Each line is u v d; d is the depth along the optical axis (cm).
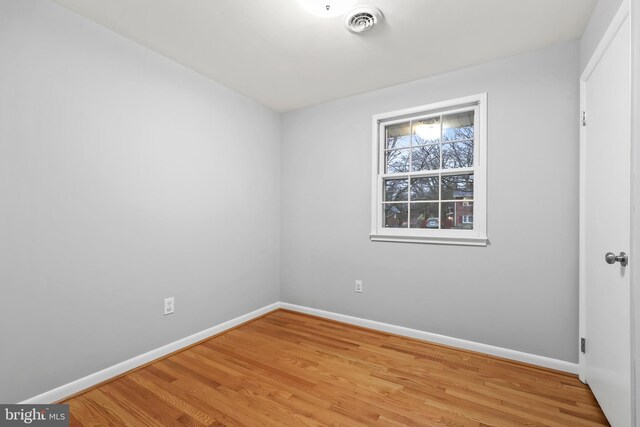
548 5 176
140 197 219
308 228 334
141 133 219
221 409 167
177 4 178
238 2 175
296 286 342
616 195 145
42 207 170
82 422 157
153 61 227
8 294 158
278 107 341
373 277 291
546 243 217
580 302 198
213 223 274
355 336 272
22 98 162
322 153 325
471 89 246
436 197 268
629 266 129
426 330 263
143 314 220
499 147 233
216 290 277
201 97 264
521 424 155
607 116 157
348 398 178
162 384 193
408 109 274
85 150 188
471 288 244
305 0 174
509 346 229
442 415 162
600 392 165
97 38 195
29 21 165
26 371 164
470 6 177
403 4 176
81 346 187
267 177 337
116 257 204
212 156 274
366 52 228
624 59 135
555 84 215
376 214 290
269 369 212
